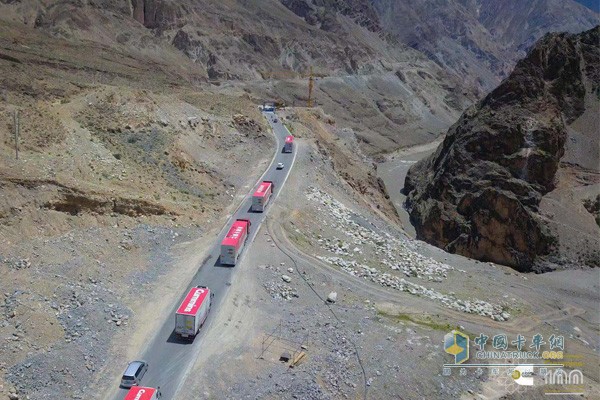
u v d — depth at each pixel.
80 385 35.56
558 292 73.19
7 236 43.31
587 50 124.88
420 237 104.56
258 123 91.62
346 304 49.94
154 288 46.25
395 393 40.38
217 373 38.12
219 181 70.00
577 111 115.25
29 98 65.31
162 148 66.56
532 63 112.50
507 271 77.12
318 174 83.00
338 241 63.88
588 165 107.75
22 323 37.34
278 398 36.94
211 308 44.81
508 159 100.50
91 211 49.91
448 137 121.94
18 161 48.97
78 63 116.38
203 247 53.81
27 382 34.38
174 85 125.50
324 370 40.09
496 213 92.75
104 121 65.25
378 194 109.44
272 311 46.19
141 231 52.09
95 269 45.00
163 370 37.84
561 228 93.62
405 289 55.66
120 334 40.38
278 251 56.09
